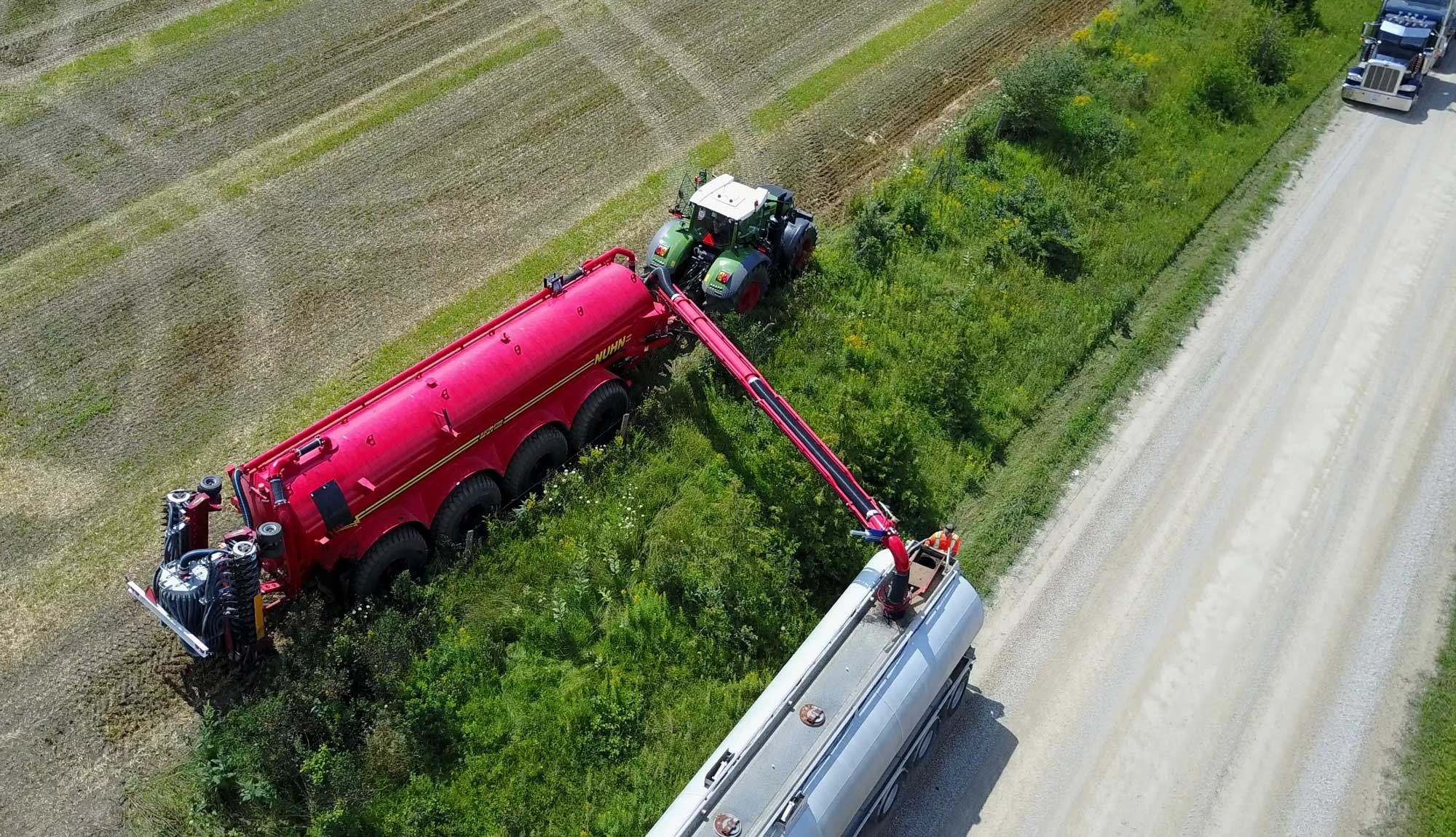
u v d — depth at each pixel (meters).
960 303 23.09
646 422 19.89
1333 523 19.55
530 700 15.64
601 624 16.67
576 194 26.03
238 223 24.55
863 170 27.67
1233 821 15.05
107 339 21.47
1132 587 18.17
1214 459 20.69
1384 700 16.64
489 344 17.55
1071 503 19.64
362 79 29.45
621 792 14.70
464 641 16.03
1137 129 29.39
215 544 17.55
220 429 19.66
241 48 30.39
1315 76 33.47
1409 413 21.98
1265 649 17.31
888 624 14.12
